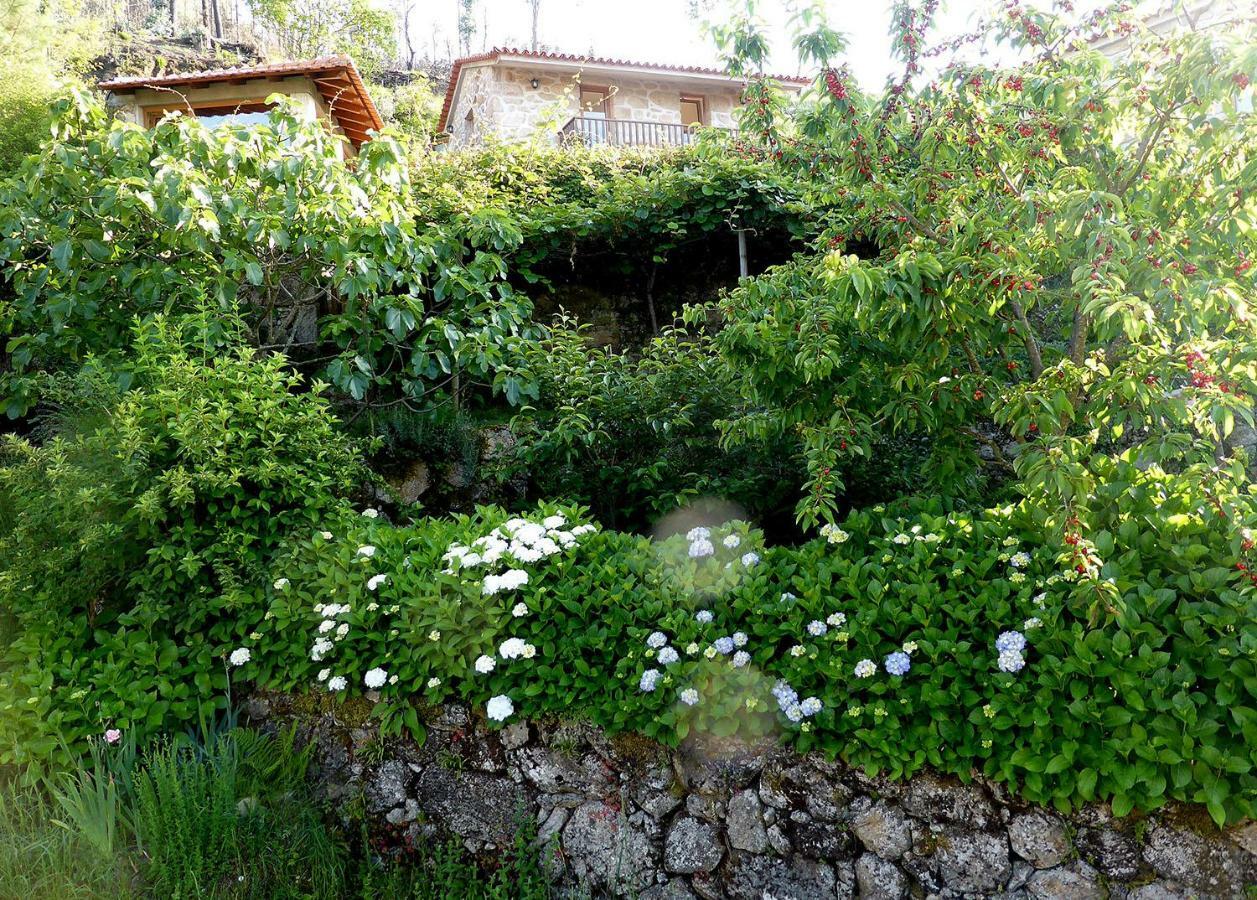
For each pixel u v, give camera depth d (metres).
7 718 3.06
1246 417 2.28
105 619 3.43
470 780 2.95
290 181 4.79
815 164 3.66
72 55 12.06
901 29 3.45
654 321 7.98
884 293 2.84
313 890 2.69
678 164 8.49
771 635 2.66
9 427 5.59
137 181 4.39
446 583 2.99
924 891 2.37
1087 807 2.24
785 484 4.46
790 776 2.58
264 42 27.02
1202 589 2.24
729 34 3.71
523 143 8.55
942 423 3.43
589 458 4.91
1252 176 2.69
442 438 5.65
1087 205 2.64
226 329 4.68
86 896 2.56
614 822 2.76
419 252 5.24
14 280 5.50
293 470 3.53
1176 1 3.13
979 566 2.53
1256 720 2.04
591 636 2.82
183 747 3.08
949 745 2.39
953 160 3.32
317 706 3.23
